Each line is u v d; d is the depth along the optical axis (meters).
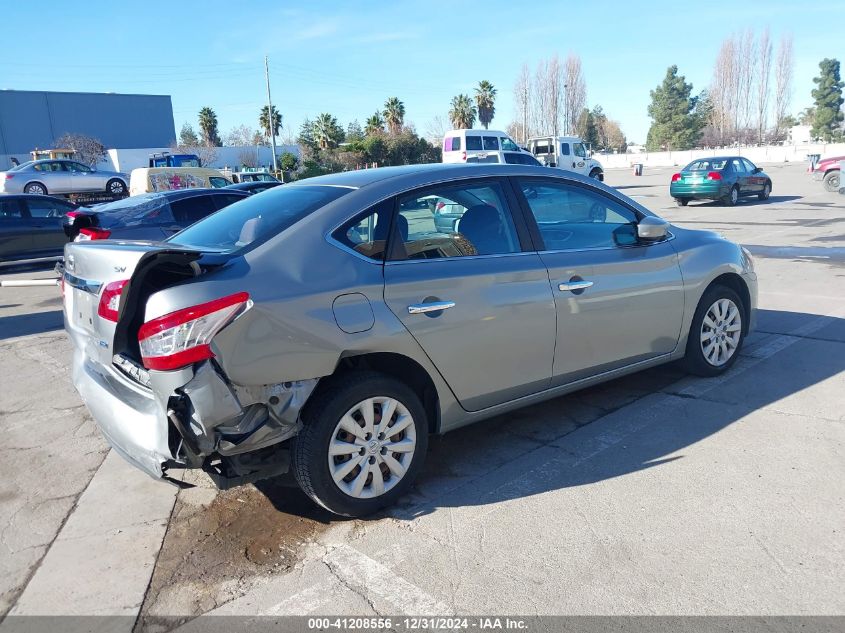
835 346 5.90
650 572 2.95
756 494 3.54
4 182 26.31
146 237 9.33
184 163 36.66
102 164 49.78
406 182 3.77
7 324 8.70
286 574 3.09
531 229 4.12
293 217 3.50
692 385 5.12
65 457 4.50
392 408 3.50
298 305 3.16
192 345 2.89
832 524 3.24
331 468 3.34
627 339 4.52
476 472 3.97
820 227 13.86
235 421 3.04
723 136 79.88
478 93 72.25
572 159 31.23
